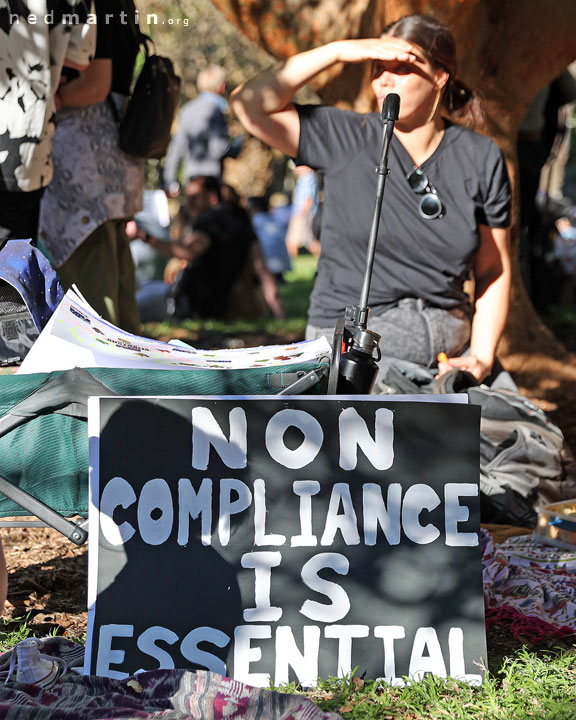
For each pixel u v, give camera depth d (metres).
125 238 11.16
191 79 33.12
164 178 26.84
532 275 22.62
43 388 5.82
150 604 5.80
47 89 8.83
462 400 5.93
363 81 13.27
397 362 9.30
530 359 15.56
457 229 9.07
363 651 5.82
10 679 5.64
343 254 9.40
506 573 7.46
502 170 9.11
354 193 9.16
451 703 5.59
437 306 9.45
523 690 5.83
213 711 5.27
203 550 5.85
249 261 23.78
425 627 5.84
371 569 5.87
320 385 6.07
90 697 5.43
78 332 6.16
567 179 42.22
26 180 8.94
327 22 12.98
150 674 5.59
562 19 13.95
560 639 6.67
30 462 5.89
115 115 10.54
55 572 7.95
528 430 9.38
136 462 5.85
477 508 5.92
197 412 5.88
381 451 5.91
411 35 8.62
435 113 8.91
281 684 5.75
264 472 5.89
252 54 33.81
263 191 38.16
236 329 22.44
